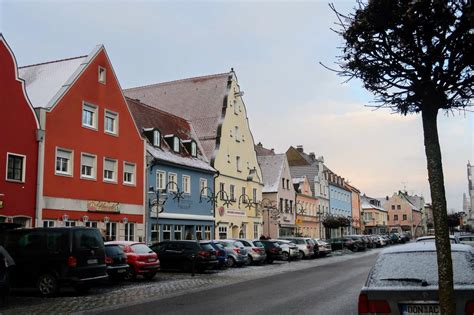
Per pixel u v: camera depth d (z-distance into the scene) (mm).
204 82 49375
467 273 6504
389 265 6973
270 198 54562
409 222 136125
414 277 6609
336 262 34000
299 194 62031
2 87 22203
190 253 24500
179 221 35312
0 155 21859
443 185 4516
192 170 37844
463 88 4711
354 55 4918
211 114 45750
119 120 29969
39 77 28672
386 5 4445
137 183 31125
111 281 19734
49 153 24531
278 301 13727
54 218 24531
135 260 20344
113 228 28797
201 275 23719
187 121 45156
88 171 27391
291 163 73938
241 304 13266
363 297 6551
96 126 28047
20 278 15711
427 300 6227
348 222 67812
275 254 33656
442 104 4711
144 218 31359
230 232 43156
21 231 16016
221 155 43031
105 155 28500
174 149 37469
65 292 16828
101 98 28578
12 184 22344
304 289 16781
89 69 27797
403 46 4566
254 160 49906
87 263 15906
